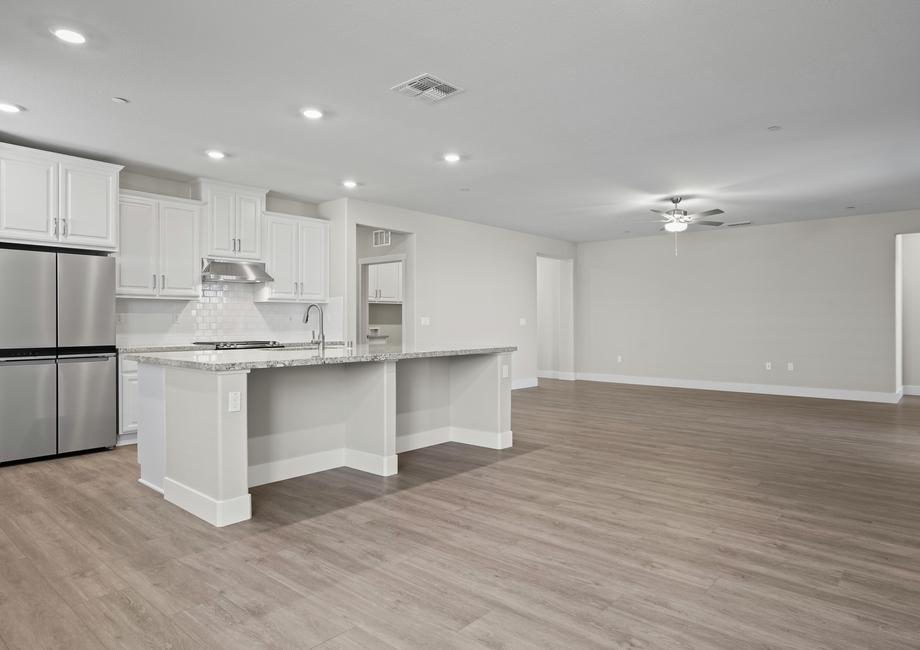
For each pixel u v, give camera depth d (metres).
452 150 4.85
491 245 8.63
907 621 2.11
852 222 7.89
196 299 5.96
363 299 8.59
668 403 7.54
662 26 2.83
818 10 2.68
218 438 3.06
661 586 2.38
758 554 2.71
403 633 2.02
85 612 2.16
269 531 2.99
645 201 6.84
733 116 4.05
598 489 3.73
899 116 4.05
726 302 8.93
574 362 10.46
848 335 7.93
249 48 3.05
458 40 2.98
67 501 3.49
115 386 4.89
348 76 3.40
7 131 4.34
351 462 4.27
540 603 2.24
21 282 4.39
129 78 3.41
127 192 5.11
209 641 1.96
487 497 3.56
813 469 4.23
